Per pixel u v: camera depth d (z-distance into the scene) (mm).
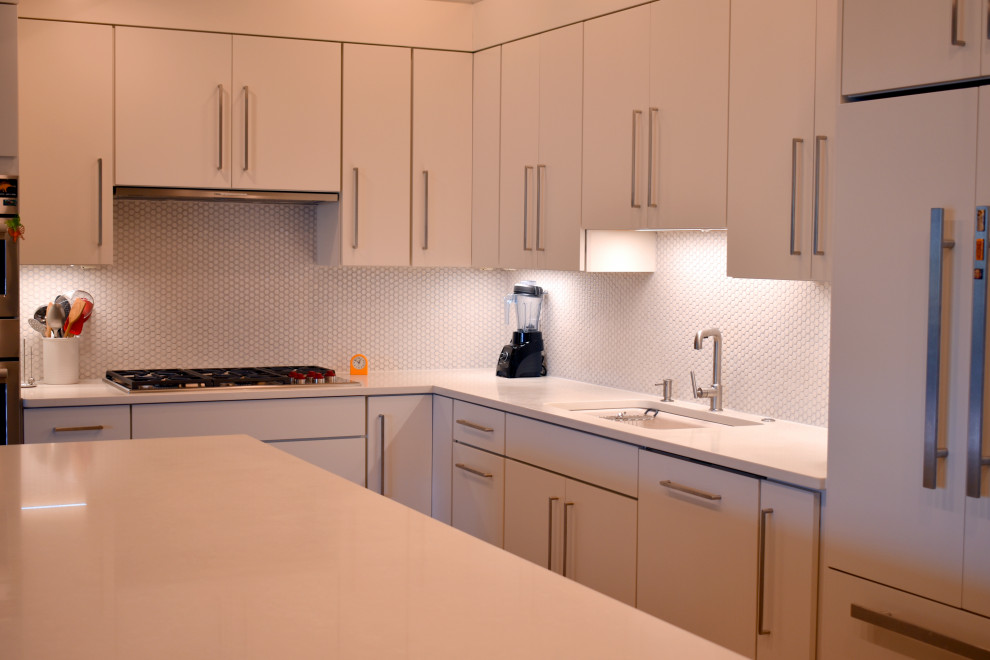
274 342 4719
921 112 2186
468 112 4629
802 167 2900
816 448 2832
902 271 2234
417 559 1573
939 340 2135
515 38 4301
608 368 4406
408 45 4508
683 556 2900
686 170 3359
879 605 2303
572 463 3420
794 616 2527
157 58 4117
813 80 2859
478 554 1604
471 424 4070
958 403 2123
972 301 2066
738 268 3150
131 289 4461
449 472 4281
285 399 4133
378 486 4332
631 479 3123
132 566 1537
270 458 2482
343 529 1769
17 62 3686
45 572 1505
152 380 4043
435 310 5023
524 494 3711
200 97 4188
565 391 4227
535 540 3641
